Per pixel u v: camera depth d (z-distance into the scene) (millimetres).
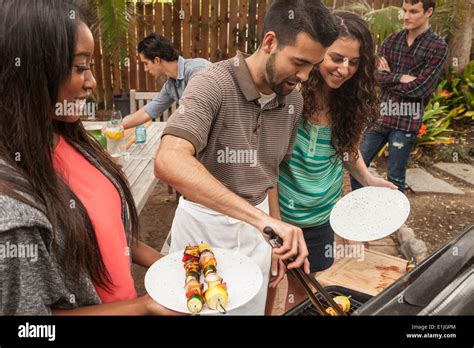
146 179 2451
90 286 924
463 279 839
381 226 1717
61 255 852
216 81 1444
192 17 6117
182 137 1350
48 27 791
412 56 3482
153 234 3660
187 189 1283
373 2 5930
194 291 1083
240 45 6219
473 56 6496
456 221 3889
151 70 3316
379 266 2053
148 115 3363
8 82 780
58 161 964
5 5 771
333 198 2125
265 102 1556
